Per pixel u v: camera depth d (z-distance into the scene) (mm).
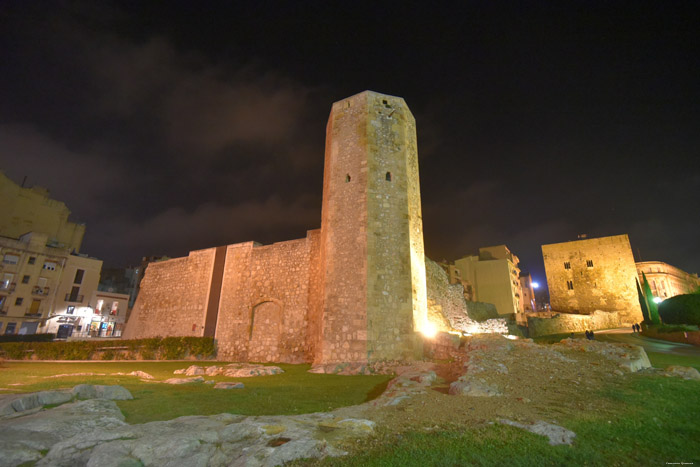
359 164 20312
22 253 42875
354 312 18047
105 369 18625
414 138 22938
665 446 6176
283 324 24906
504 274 54969
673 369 10984
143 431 6691
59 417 7277
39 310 43500
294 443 6074
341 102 22141
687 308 34531
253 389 11773
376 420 7504
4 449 5770
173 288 32219
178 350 27031
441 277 27500
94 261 48969
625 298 53906
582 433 6664
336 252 19406
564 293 58406
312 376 15156
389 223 19516
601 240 57062
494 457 5711
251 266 27875
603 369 11344
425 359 18094
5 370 16984
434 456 5723
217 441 6430
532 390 9414
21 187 47156
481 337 15922
